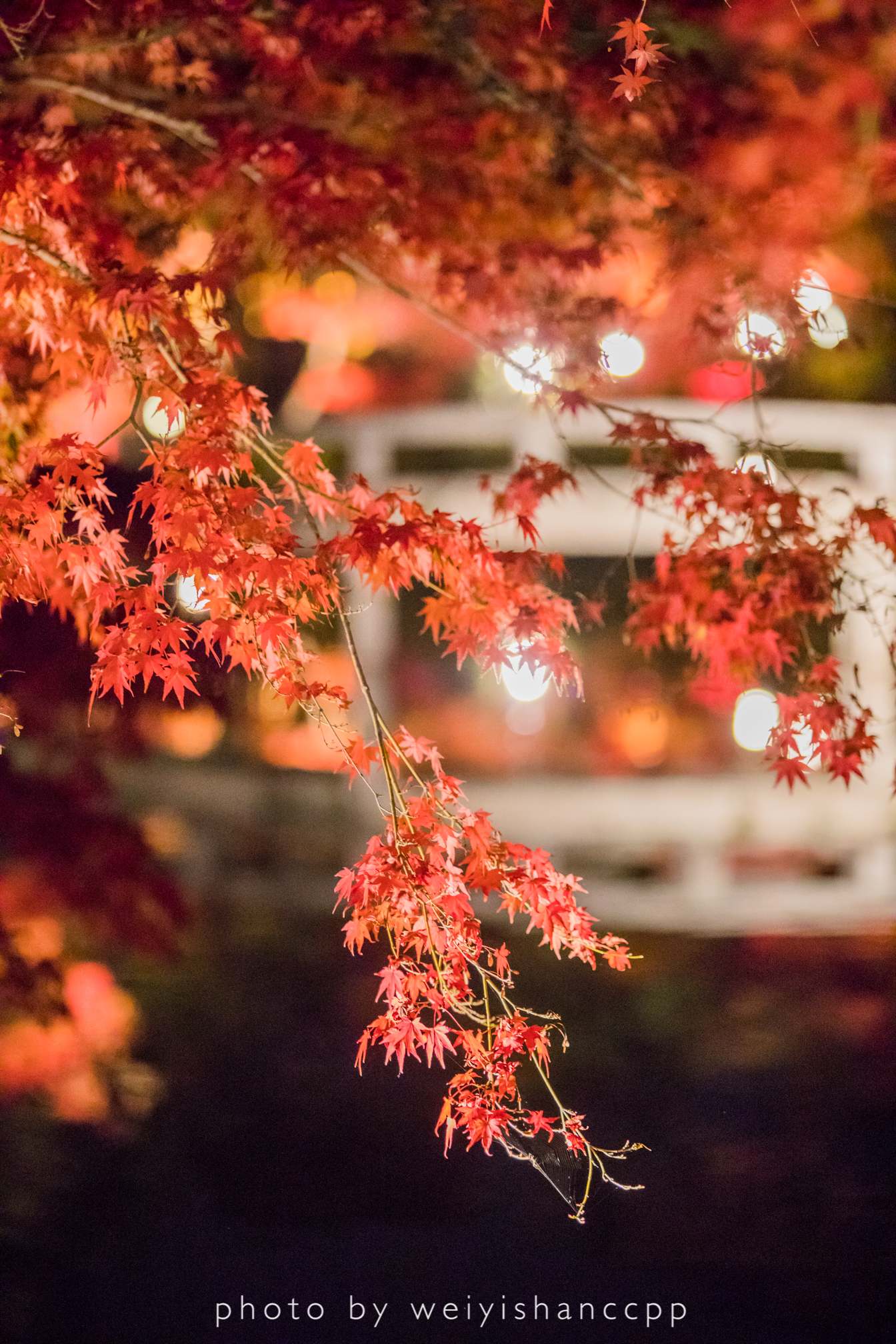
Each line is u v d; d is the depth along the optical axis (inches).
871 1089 291.1
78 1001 250.5
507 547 367.6
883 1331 206.2
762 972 352.5
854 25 185.2
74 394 167.8
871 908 394.3
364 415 386.6
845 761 132.3
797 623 143.7
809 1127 273.9
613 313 161.9
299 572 109.7
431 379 489.1
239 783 418.9
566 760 413.4
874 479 375.6
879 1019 323.3
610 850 395.2
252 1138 264.8
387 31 167.6
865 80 185.0
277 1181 249.6
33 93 150.0
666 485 145.6
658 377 349.1
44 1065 246.7
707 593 143.6
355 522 114.3
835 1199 245.3
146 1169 250.1
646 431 141.7
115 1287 213.8
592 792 393.4
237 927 378.0
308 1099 284.5
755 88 181.0
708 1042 314.7
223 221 150.8
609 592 410.0
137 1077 275.6
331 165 143.9
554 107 172.2
